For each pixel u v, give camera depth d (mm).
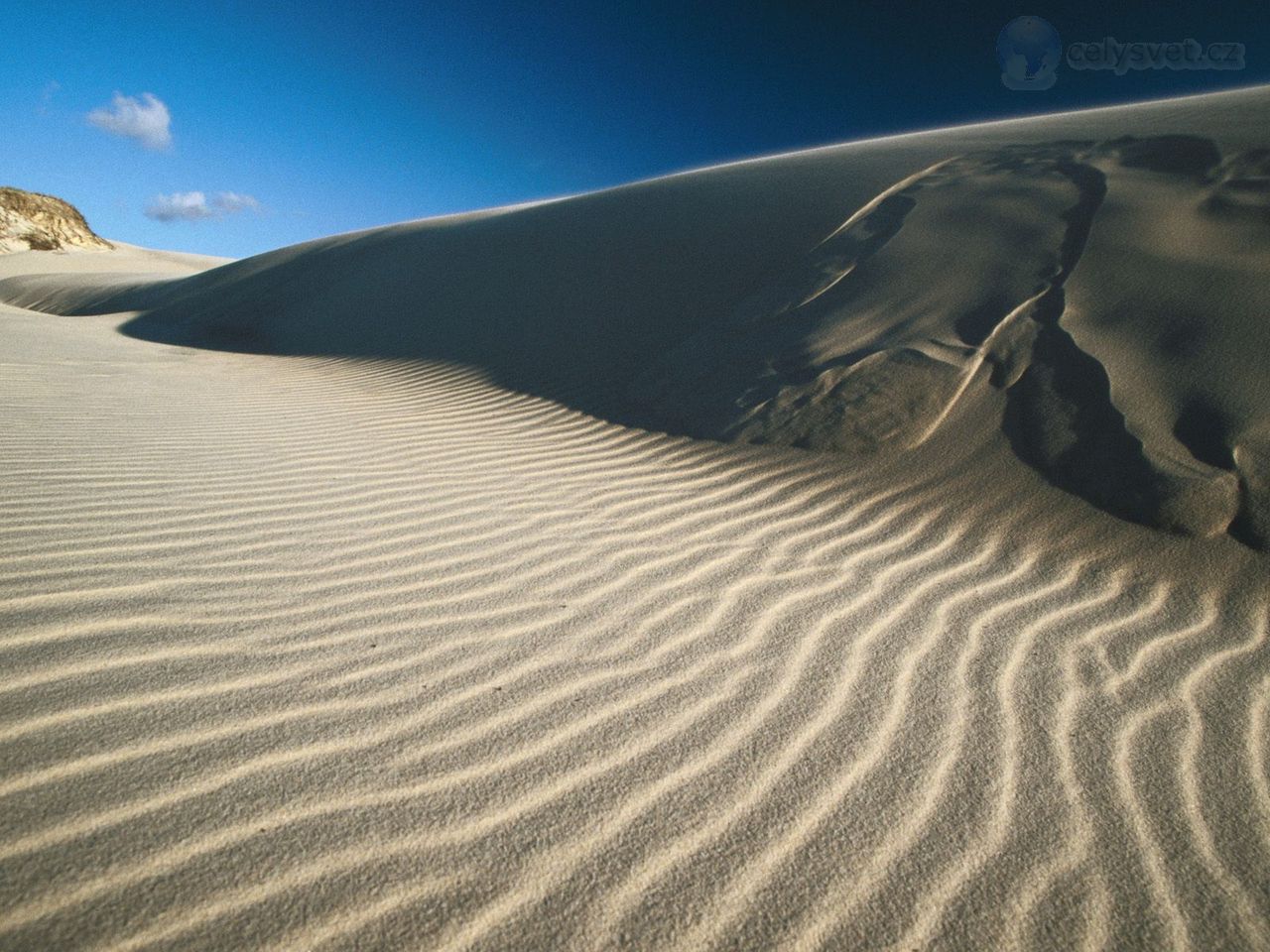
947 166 8352
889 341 5105
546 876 1496
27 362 6000
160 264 33906
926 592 2969
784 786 1815
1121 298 4797
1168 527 3252
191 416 4738
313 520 3188
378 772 1735
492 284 9852
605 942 1364
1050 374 4387
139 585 2402
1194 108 8820
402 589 2670
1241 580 2943
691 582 2961
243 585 2531
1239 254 4871
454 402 6113
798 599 2871
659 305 7555
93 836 1436
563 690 2154
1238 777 1939
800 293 6441
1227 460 3412
